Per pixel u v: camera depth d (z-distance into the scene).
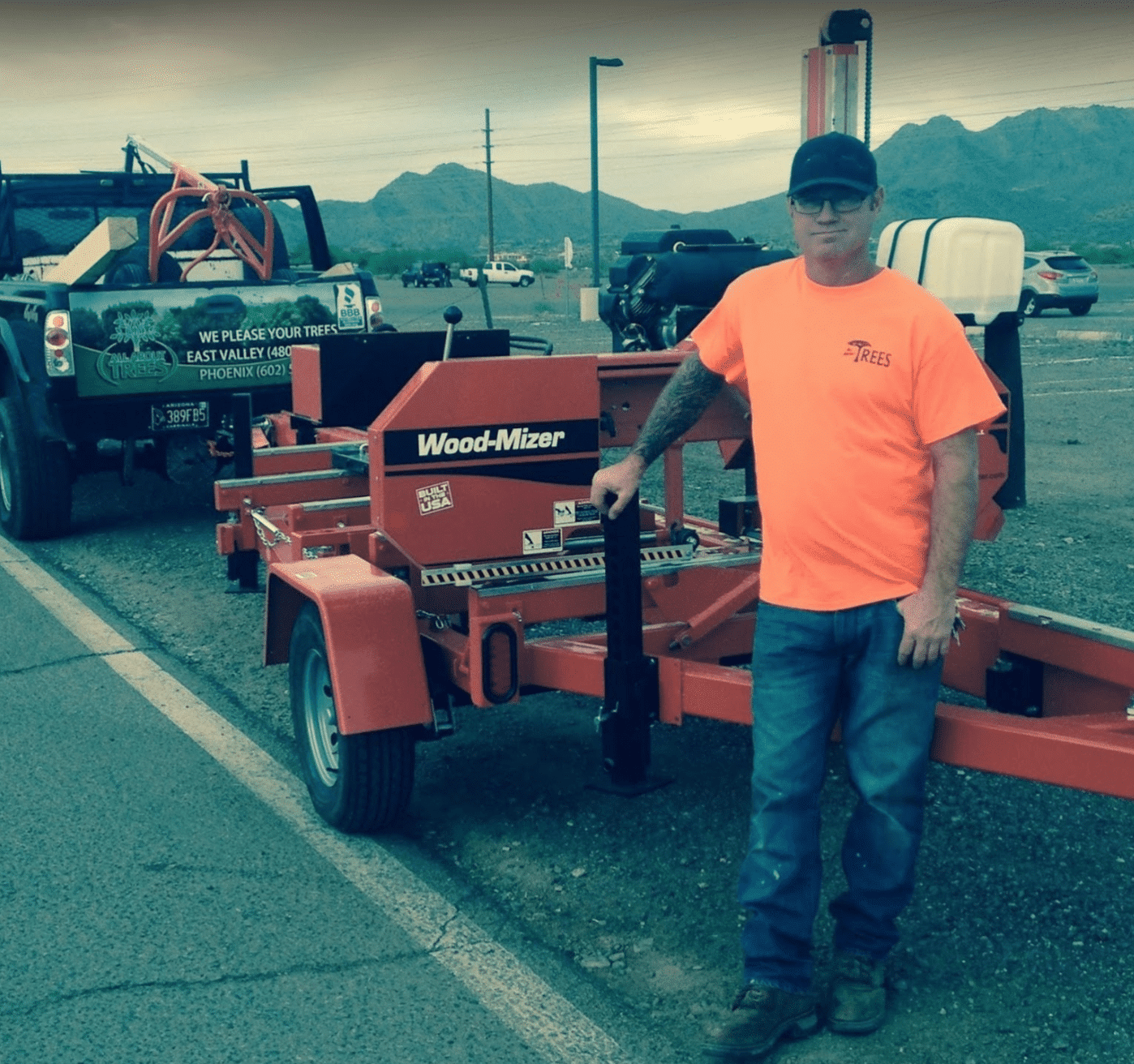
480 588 4.38
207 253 10.12
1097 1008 3.40
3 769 5.16
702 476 11.09
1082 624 4.10
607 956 3.73
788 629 3.22
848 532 3.10
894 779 3.21
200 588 7.82
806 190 2.97
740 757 5.12
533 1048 3.29
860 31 6.57
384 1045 3.31
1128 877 4.09
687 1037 3.34
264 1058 3.27
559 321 29.70
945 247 5.85
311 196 11.83
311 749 4.66
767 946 3.29
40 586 7.92
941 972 3.58
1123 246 98.56
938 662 3.15
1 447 9.20
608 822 4.57
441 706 4.50
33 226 10.83
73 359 8.51
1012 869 4.15
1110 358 20.20
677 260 6.83
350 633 4.22
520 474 4.55
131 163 12.24
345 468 6.75
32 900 4.09
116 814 4.73
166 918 3.97
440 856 4.39
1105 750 3.20
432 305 40.69
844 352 3.05
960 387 2.99
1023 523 8.97
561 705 5.77
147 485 11.09
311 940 3.83
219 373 8.99
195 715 5.73
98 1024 3.42
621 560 3.92
